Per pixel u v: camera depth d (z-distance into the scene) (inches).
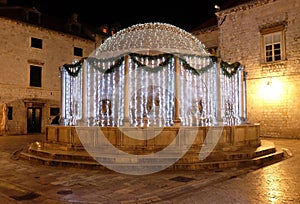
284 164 369.1
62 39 1083.9
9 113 930.1
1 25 914.7
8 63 928.9
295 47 726.5
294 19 730.2
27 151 447.2
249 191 245.1
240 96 541.6
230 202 216.5
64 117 526.9
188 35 596.4
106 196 234.2
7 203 225.5
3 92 916.0
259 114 788.6
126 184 271.9
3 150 529.7
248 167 347.3
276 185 263.6
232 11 856.3
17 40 952.9
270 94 768.9
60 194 242.2
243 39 833.5
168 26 592.1
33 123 999.6
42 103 1015.6
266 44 785.6
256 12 805.9
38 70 1012.5
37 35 1007.6
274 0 764.6
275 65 761.6
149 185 267.6
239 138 415.8
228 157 361.7
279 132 745.6
